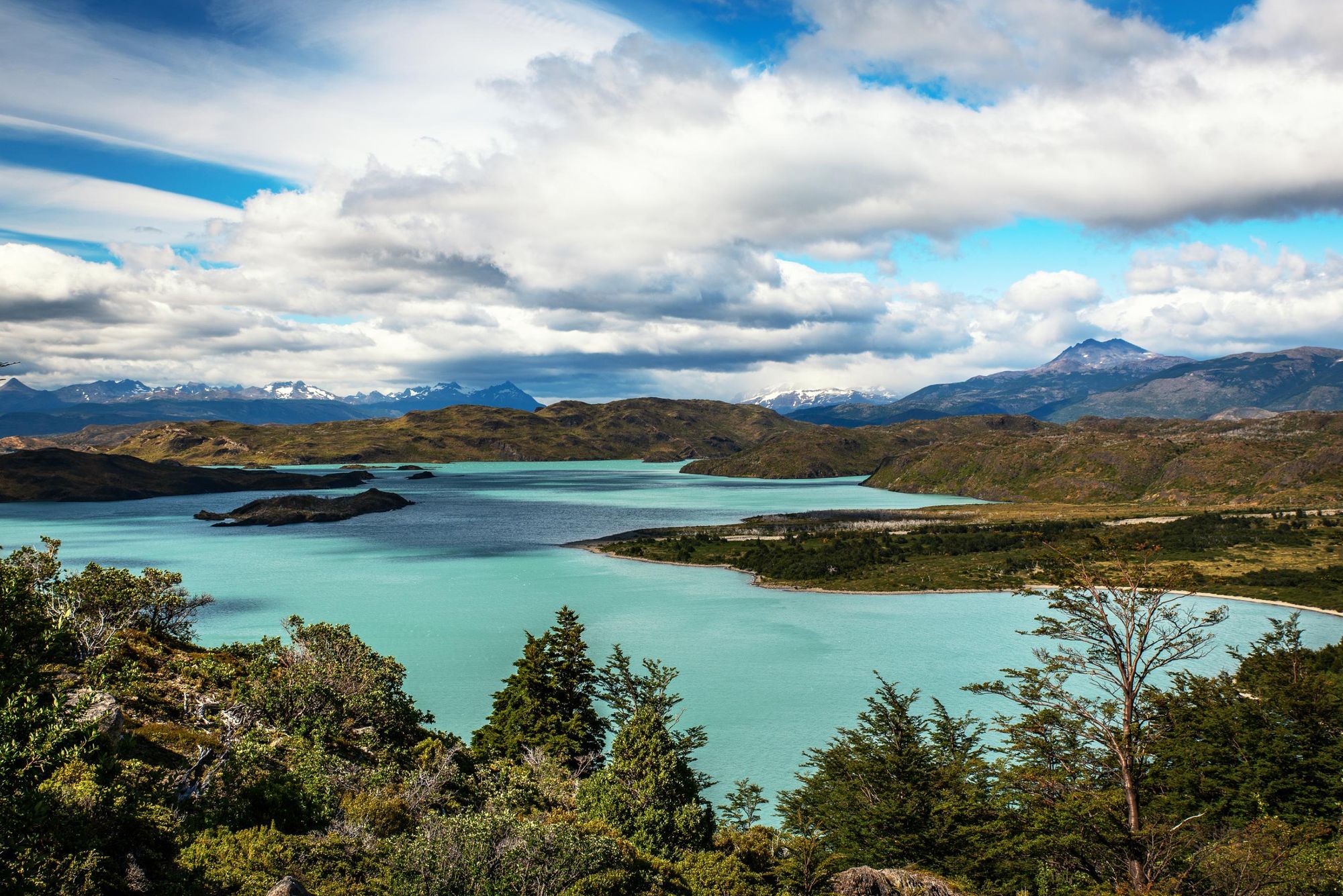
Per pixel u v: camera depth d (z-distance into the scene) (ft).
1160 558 584.81
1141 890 118.52
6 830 69.00
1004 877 141.18
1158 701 177.17
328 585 529.86
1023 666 344.69
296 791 109.50
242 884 84.53
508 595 501.97
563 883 100.07
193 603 224.12
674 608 467.52
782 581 547.90
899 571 567.59
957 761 174.81
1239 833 135.33
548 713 207.00
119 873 79.25
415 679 324.60
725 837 143.23
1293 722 163.12
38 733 75.56
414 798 125.39
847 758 181.37
